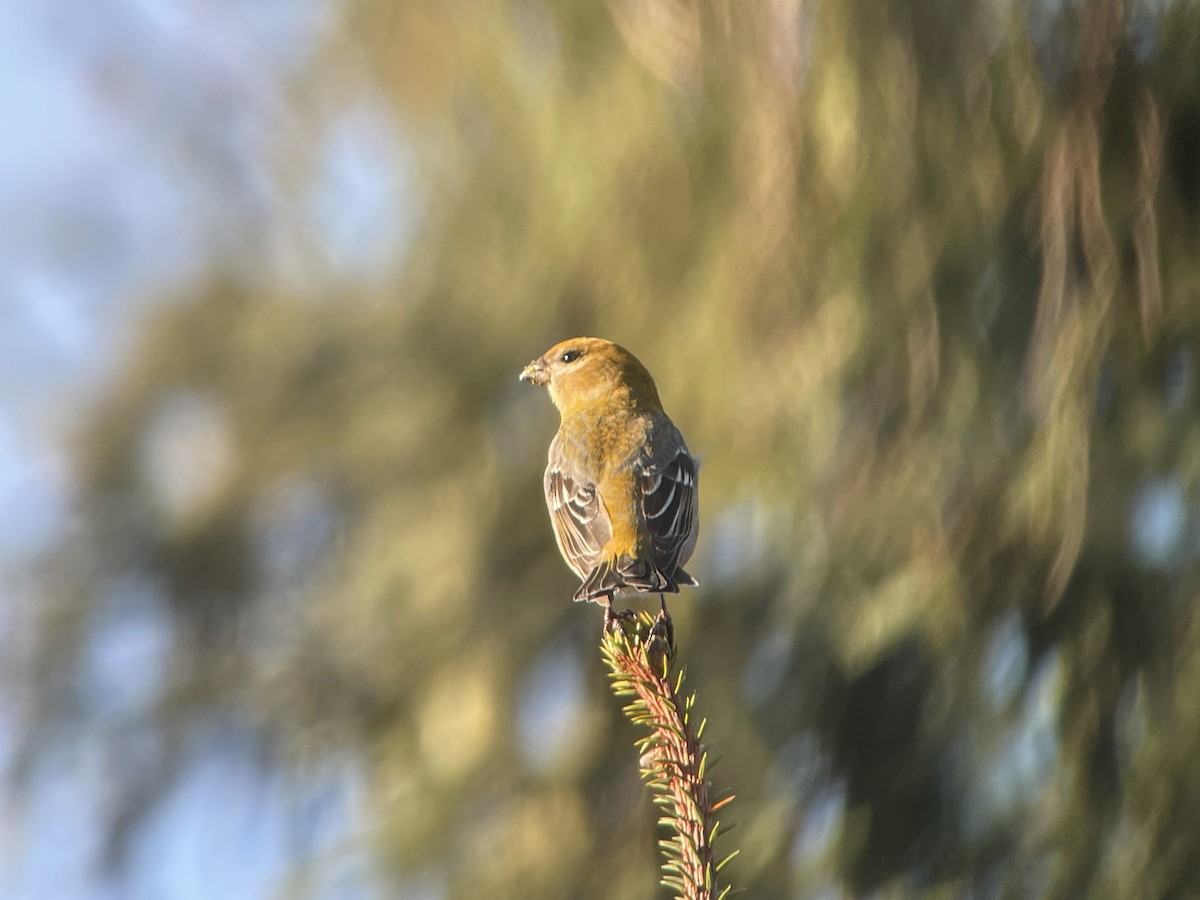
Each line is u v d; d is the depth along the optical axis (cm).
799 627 999
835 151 888
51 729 1454
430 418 1284
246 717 1403
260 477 1395
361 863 1275
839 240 897
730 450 984
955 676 936
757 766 1045
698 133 1011
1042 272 877
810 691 1013
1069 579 880
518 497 1251
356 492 1355
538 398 1262
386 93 1323
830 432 952
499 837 1222
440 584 1262
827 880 1010
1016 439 901
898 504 929
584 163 1099
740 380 988
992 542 911
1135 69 859
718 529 1059
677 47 990
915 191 884
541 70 1170
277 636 1399
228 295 1466
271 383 1389
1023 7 869
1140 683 889
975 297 896
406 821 1245
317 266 1405
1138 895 867
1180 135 865
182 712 1421
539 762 1235
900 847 986
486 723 1230
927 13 874
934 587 920
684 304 1034
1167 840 871
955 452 912
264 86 1456
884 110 881
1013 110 870
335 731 1343
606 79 1097
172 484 1489
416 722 1268
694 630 1083
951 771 972
